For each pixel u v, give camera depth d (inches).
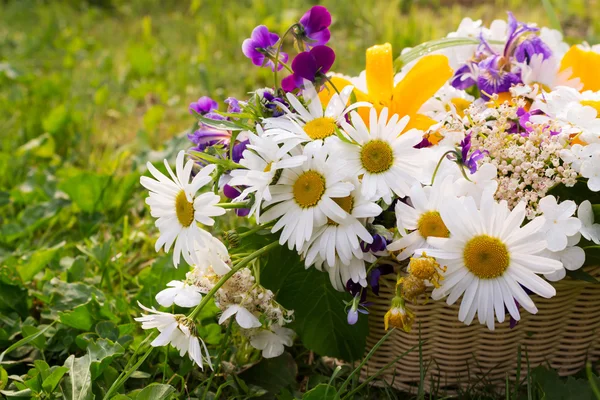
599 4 55.2
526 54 24.3
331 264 21.6
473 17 55.1
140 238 30.1
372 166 21.6
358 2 56.6
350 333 23.3
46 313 25.5
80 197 30.8
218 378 24.0
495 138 21.9
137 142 36.0
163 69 48.9
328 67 22.5
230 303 22.4
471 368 23.5
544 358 23.5
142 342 23.2
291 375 24.2
